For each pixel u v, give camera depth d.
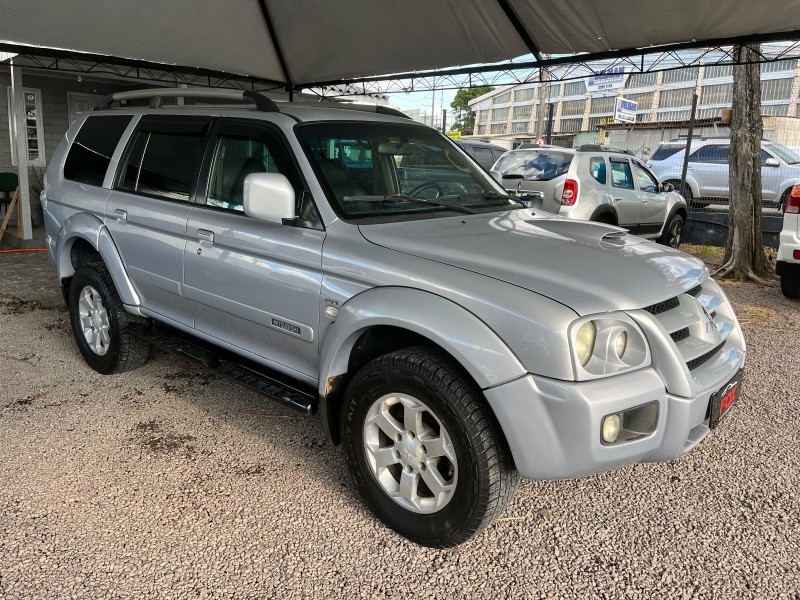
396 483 2.75
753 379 4.73
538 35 7.50
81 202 4.46
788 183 14.30
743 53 7.66
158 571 2.51
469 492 2.42
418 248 2.74
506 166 9.56
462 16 7.57
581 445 2.25
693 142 15.29
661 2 6.09
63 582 2.43
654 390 2.36
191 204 3.65
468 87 9.77
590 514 2.98
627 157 9.77
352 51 9.16
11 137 12.03
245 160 3.42
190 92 3.87
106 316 4.37
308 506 2.97
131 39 8.58
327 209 3.00
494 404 2.31
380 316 2.58
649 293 2.52
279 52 9.75
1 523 2.78
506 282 2.45
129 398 4.14
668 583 2.51
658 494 3.16
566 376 2.24
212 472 3.26
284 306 3.09
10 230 10.69
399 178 3.52
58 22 7.81
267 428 3.77
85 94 12.88
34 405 3.99
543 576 2.54
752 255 8.78
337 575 2.52
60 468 3.25
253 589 2.43
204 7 8.30
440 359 2.50
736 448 3.63
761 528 2.88
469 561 2.62
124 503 2.96
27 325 5.70
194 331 3.79
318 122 3.38
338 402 2.96
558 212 8.67
